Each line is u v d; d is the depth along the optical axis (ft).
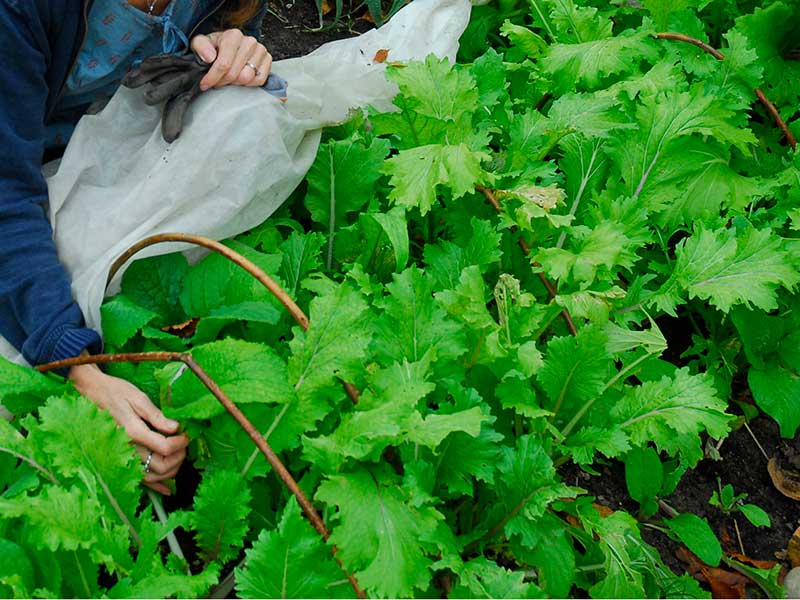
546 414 4.57
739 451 5.87
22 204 4.85
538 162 5.71
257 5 5.85
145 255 5.11
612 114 5.97
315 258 5.40
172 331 4.97
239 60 5.43
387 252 5.64
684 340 6.30
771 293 5.11
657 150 5.89
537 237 5.69
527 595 3.92
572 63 6.36
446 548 4.07
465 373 4.95
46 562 3.85
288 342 4.79
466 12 7.23
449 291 4.76
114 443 4.14
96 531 3.76
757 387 5.71
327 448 4.09
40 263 4.76
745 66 6.44
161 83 5.33
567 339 4.68
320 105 6.13
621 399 4.95
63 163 5.32
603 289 5.21
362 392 4.64
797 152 6.28
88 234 5.20
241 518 4.19
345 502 3.94
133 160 5.52
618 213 5.53
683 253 5.41
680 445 5.16
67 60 5.00
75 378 4.56
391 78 5.67
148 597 3.67
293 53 8.08
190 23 5.60
